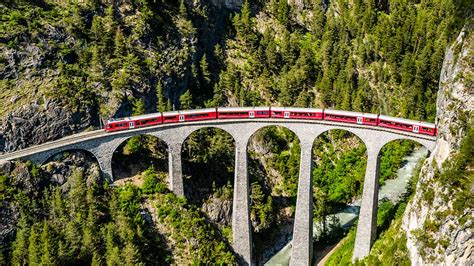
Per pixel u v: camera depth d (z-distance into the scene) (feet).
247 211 330.54
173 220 317.83
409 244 274.36
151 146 358.64
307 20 548.31
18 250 275.18
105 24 391.04
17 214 284.20
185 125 319.27
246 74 475.31
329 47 499.51
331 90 477.77
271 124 317.01
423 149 476.54
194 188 355.77
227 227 354.95
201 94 451.53
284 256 367.66
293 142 441.68
